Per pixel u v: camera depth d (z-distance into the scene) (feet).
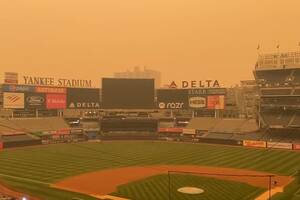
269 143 313.73
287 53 370.94
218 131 362.12
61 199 149.07
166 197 152.76
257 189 165.07
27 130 342.23
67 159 248.52
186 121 399.03
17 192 158.92
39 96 370.12
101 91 395.34
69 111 402.52
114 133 379.55
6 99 351.67
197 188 167.43
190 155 270.46
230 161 244.42
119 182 180.65
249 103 428.97
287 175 198.39
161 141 360.07
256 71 383.24
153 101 397.60
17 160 241.55
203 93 391.86
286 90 356.79
